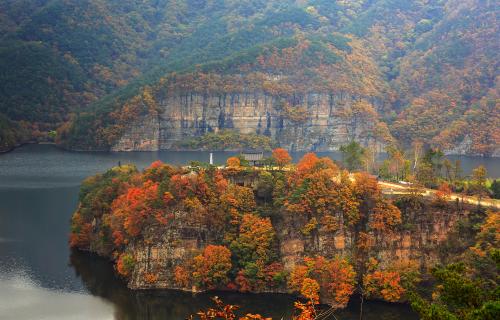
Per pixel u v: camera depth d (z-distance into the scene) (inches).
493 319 3503.9
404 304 7785.4
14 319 7229.3
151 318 7317.9
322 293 7849.4
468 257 7608.3
